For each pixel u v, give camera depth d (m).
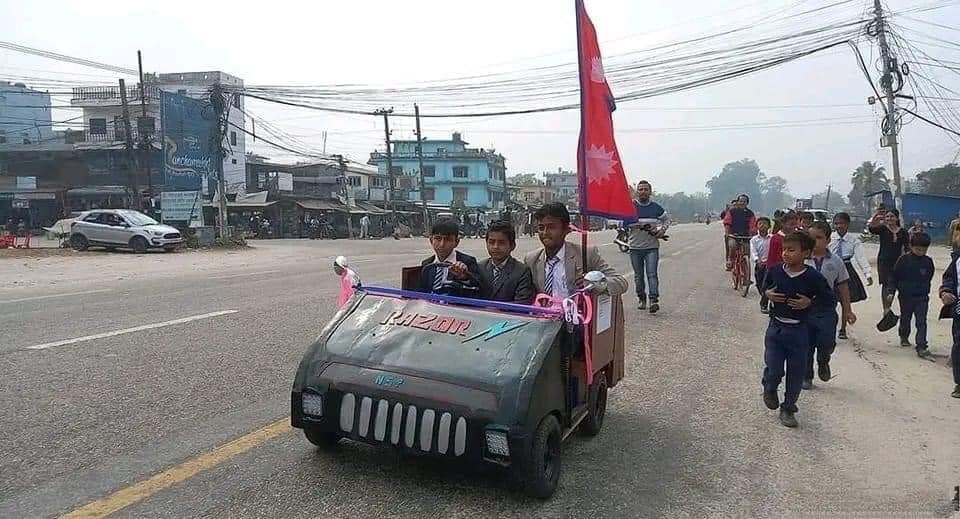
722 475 4.44
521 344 3.90
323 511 3.64
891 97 23.20
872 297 13.95
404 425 3.75
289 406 5.42
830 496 4.16
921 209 35.56
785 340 5.48
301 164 59.16
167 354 6.98
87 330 8.12
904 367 7.71
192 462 4.23
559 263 4.99
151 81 48.78
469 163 70.12
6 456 4.21
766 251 11.57
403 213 54.22
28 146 45.41
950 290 6.66
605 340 4.93
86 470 4.05
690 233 49.75
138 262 20.45
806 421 5.66
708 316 10.92
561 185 104.06
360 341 4.15
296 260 22.19
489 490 3.97
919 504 4.08
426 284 5.01
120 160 45.16
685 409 5.88
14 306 10.06
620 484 4.21
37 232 41.19
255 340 7.80
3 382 5.79
